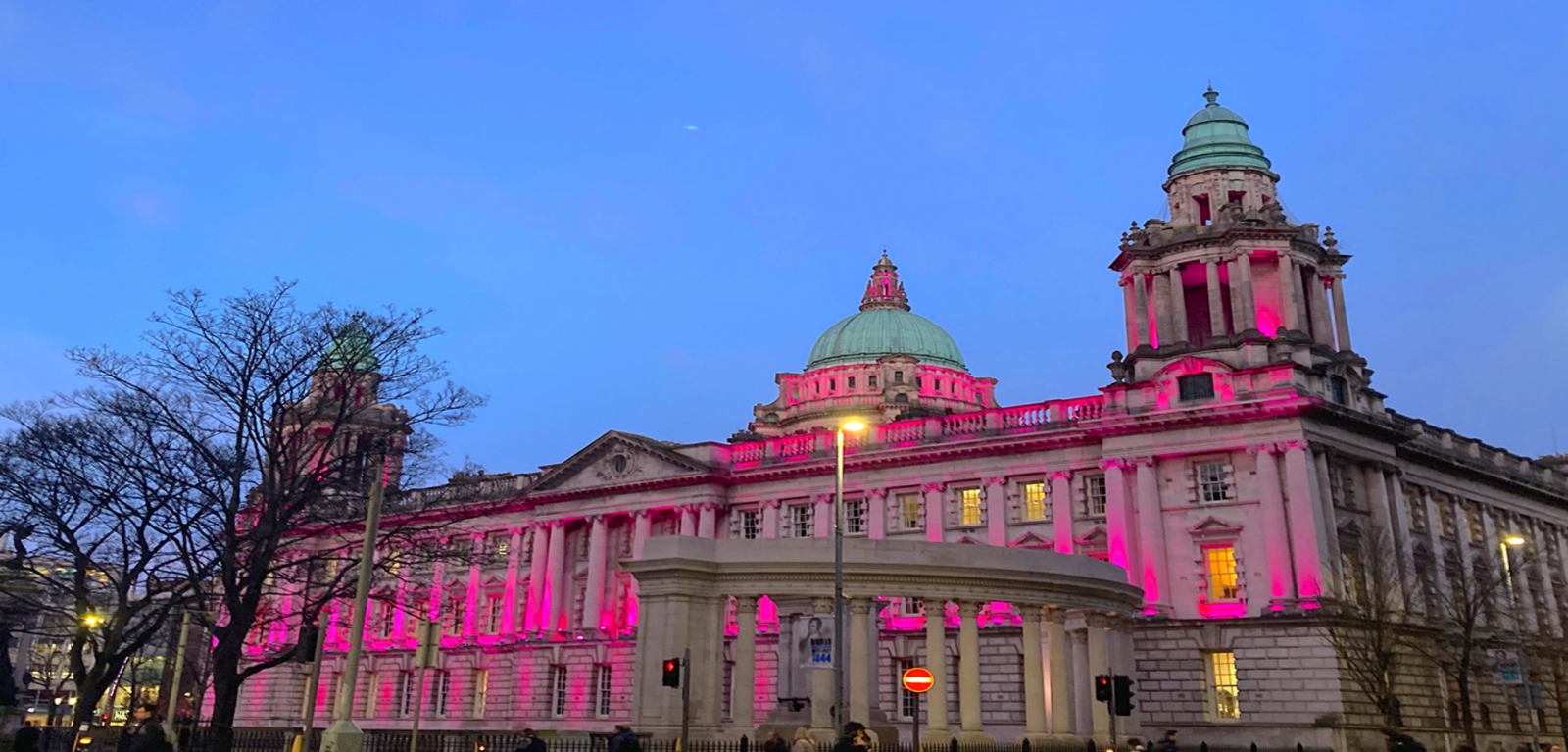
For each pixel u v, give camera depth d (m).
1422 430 72.12
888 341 115.50
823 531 75.00
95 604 50.53
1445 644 60.12
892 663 68.69
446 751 49.06
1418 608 62.75
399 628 93.88
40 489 45.72
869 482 74.50
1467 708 57.22
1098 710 45.62
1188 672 59.75
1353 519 63.00
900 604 70.00
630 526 83.56
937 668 41.97
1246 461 61.81
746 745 35.88
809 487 76.75
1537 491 80.69
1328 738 54.72
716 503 79.50
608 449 85.19
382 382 51.44
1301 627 57.25
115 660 46.78
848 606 42.53
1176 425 63.50
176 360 47.78
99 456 45.84
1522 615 73.00
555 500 87.06
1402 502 66.38
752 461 80.88
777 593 42.16
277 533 47.69
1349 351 67.69
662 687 41.25
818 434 78.12
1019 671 64.44
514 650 85.00
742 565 42.44
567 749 48.25
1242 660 58.47
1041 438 68.19
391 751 51.00
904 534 72.62
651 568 42.62
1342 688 55.69
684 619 41.81
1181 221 73.25
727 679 72.75
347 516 52.81
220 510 48.31
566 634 83.25
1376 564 58.47
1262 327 69.81
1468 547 72.75
